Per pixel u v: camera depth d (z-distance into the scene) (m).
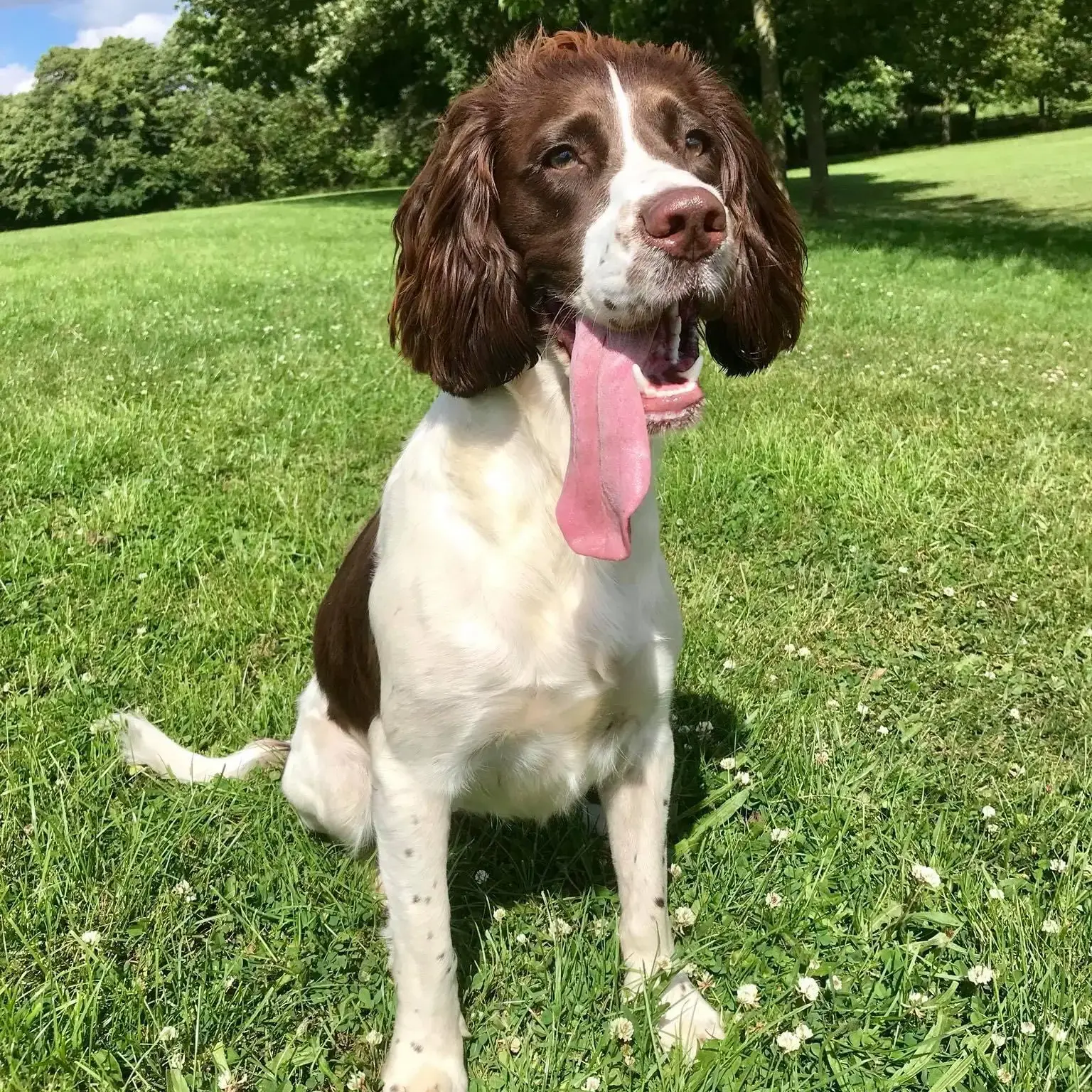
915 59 7.27
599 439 0.75
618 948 0.89
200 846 0.98
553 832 1.07
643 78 0.85
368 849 1.03
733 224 0.93
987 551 1.66
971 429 2.19
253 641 1.38
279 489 1.79
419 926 0.80
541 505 0.81
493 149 0.83
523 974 0.88
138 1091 0.75
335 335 3.15
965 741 1.22
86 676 1.22
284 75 11.26
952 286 4.38
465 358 0.82
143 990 0.81
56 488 1.79
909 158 15.46
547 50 0.87
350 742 0.97
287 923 0.91
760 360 0.98
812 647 1.42
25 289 4.34
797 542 1.70
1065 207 7.89
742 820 1.05
